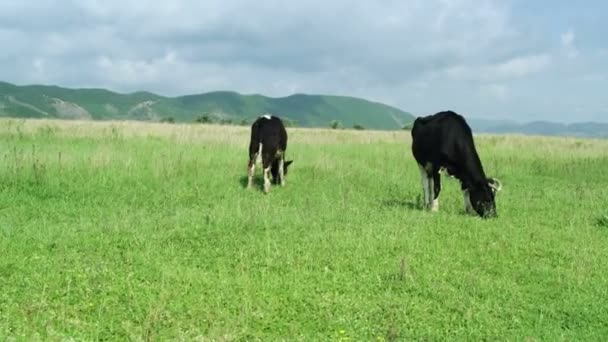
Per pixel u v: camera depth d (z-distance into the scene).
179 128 32.97
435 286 8.12
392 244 10.07
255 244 9.98
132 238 10.27
